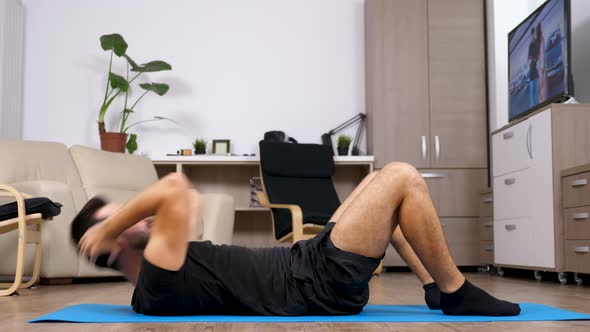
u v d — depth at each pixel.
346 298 1.62
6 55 4.81
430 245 1.55
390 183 1.51
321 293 1.60
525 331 1.38
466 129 5.20
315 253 1.60
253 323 1.52
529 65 4.14
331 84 5.45
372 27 5.21
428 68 5.21
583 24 4.21
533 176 3.82
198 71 5.39
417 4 5.24
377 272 4.48
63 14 5.34
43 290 3.06
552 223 3.57
